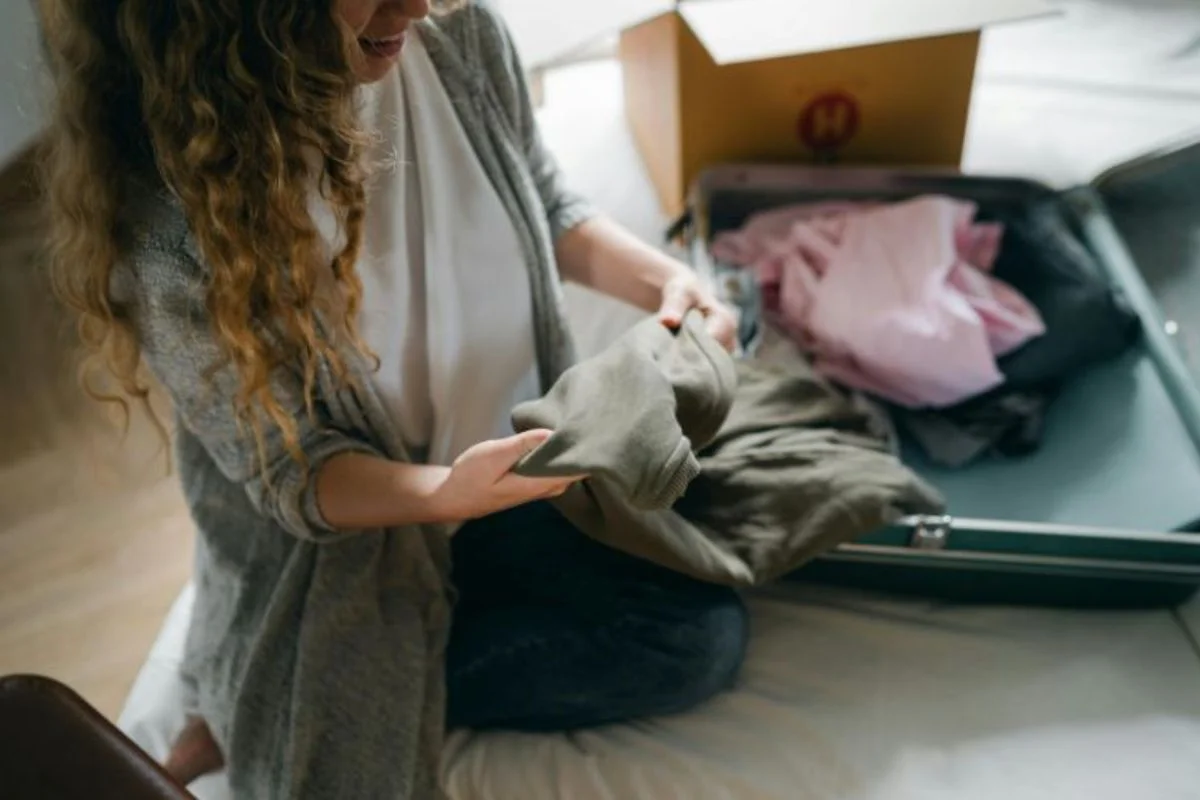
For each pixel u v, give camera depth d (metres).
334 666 0.86
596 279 1.01
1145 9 1.79
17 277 1.53
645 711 0.95
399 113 0.77
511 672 0.91
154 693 1.07
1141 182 1.34
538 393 0.97
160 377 0.79
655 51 1.39
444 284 0.82
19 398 1.45
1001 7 1.28
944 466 1.17
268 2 0.61
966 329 1.15
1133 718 0.95
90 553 1.30
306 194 0.70
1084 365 1.19
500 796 0.91
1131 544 0.96
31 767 0.66
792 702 0.97
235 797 0.88
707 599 0.92
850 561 1.01
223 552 0.92
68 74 0.66
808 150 1.43
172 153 0.65
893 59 1.32
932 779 0.91
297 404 0.79
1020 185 1.34
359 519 0.80
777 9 1.27
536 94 1.70
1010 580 1.02
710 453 0.96
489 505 0.77
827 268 1.24
